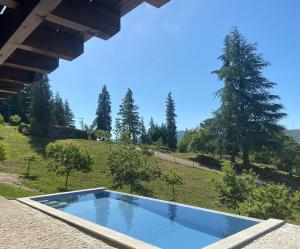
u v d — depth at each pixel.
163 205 13.73
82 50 2.58
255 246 7.59
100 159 31.00
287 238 8.27
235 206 16.16
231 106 34.84
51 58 2.96
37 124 44.06
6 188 16.86
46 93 46.53
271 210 13.55
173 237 9.77
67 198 15.12
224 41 37.56
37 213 10.22
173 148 67.00
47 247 6.75
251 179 17.00
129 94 68.88
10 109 64.31
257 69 36.25
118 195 15.93
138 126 68.81
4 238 7.16
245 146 34.41
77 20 2.01
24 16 1.94
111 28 2.15
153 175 23.91
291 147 35.72
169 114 68.25
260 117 34.72
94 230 8.14
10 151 32.31
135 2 2.02
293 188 29.73
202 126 43.50
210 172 30.73
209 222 11.34
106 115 71.69
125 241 7.37
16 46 2.30
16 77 3.27
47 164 26.84
